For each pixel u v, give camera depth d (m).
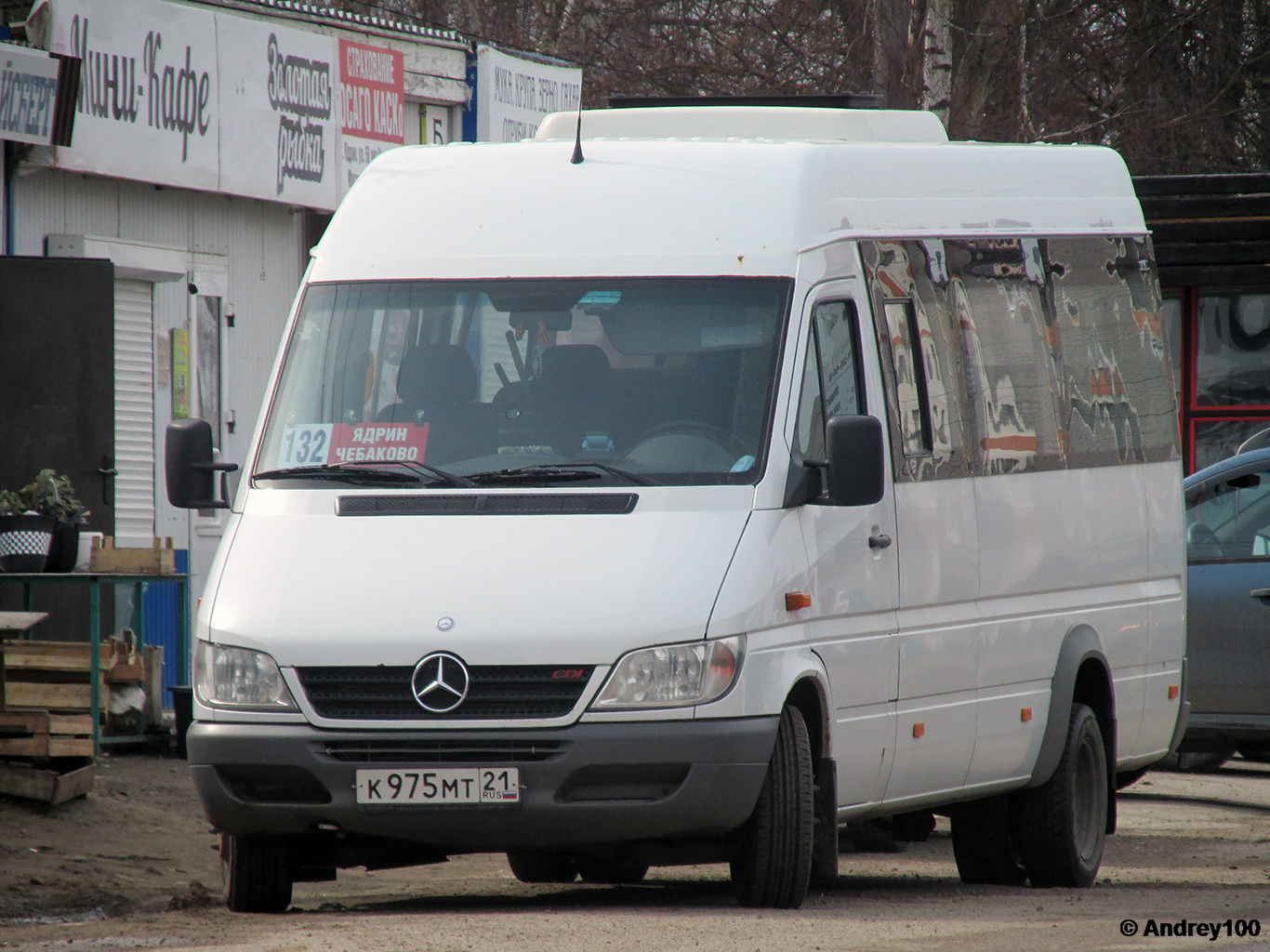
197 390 68.44
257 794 30.67
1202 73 142.38
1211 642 57.75
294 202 71.56
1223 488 58.75
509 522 31.14
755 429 32.03
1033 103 140.25
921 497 35.97
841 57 134.50
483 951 26.61
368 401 33.31
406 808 29.72
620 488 31.50
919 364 36.53
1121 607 43.09
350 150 75.19
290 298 73.62
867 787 34.50
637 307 33.25
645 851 31.69
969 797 38.28
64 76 58.34
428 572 30.56
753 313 33.00
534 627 29.72
